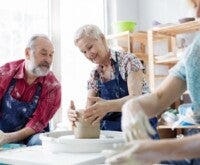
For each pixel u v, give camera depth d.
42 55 2.07
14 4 2.87
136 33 3.16
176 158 0.65
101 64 2.08
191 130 2.55
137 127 0.70
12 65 2.20
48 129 2.23
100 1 3.63
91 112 1.35
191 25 2.82
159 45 3.45
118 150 0.64
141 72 2.00
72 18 3.36
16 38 2.87
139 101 1.02
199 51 1.03
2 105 2.11
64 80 3.25
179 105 2.90
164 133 2.88
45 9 3.13
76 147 1.23
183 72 1.08
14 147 1.58
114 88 2.05
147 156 0.63
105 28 3.65
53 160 1.10
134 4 3.74
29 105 2.10
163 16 3.53
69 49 3.30
